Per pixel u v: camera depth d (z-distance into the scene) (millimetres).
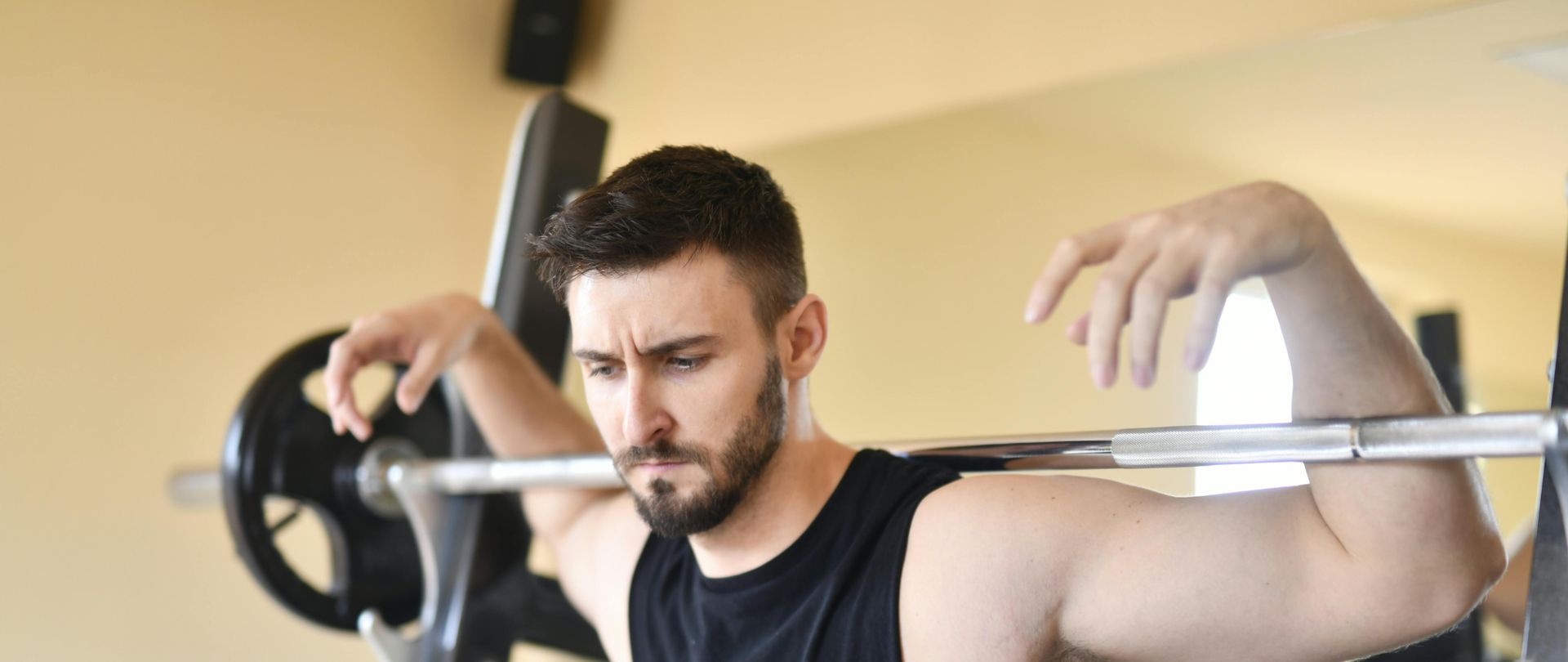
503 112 2912
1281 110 1619
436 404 1665
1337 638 841
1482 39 1451
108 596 2377
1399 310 1488
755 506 1044
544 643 1694
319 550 2635
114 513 2393
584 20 2814
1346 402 816
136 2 2471
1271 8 1693
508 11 2885
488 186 2896
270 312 2590
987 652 954
